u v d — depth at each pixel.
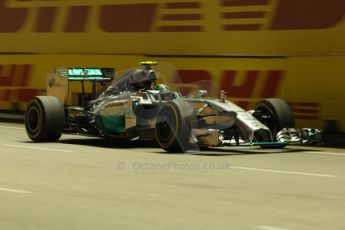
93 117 28.69
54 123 28.67
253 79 32.53
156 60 36.16
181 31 35.12
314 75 30.47
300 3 30.81
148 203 15.52
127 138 27.36
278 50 31.62
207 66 34.16
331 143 29.89
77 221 13.72
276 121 26.73
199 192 16.94
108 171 20.38
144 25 36.69
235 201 15.80
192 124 24.97
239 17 32.94
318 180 19.05
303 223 13.60
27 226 13.33
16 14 43.16
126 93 27.56
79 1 39.81
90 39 39.22
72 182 18.34
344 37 29.41
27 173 19.94
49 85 30.47
